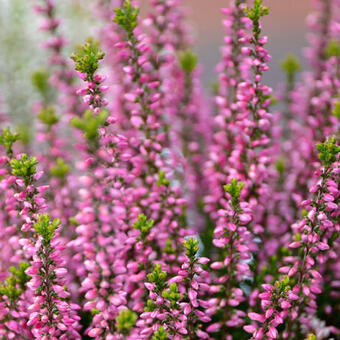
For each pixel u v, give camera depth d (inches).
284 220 35.2
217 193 35.2
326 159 31.1
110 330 30.8
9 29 46.4
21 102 43.4
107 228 30.9
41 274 31.0
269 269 34.0
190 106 36.5
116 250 31.0
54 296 31.0
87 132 30.5
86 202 31.0
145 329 30.9
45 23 36.8
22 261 32.1
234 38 34.5
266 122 33.1
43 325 31.1
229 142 35.0
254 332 31.1
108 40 35.8
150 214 33.8
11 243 32.3
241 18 34.2
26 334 31.5
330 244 32.8
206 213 36.2
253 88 33.1
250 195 33.8
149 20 36.0
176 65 36.5
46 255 30.9
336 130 34.1
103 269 30.8
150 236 32.0
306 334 33.2
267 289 31.0
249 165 33.5
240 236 32.2
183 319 31.0
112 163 31.4
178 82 36.6
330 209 31.4
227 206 32.3
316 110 35.3
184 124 36.7
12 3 47.3
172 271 32.5
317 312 34.3
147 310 31.0
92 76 31.4
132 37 33.3
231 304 32.5
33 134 38.3
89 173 31.0
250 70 34.1
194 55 36.4
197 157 36.7
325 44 37.0
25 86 43.7
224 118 35.1
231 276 32.4
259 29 32.9
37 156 35.1
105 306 30.8
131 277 32.0
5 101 41.9
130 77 33.5
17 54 45.6
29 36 46.2
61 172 34.1
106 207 30.9
